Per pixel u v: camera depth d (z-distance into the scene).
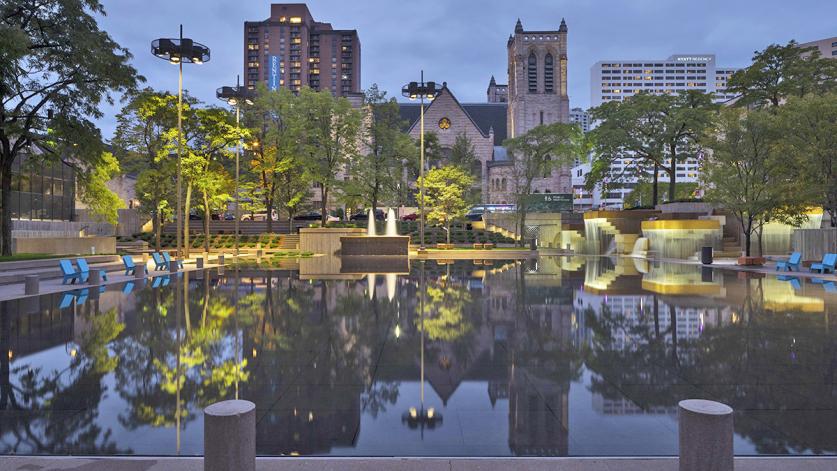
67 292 18.27
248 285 20.44
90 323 11.99
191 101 44.34
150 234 60.81
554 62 128.00
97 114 30.30
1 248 29.02
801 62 47.50
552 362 8.37
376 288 19.30
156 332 10.84
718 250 40.41
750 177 29.16
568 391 6.86
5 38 22.53
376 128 57.62
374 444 5.12
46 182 49.34
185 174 41.94
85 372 7.80
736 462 4.58
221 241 57.66
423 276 24.61
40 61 28.02
